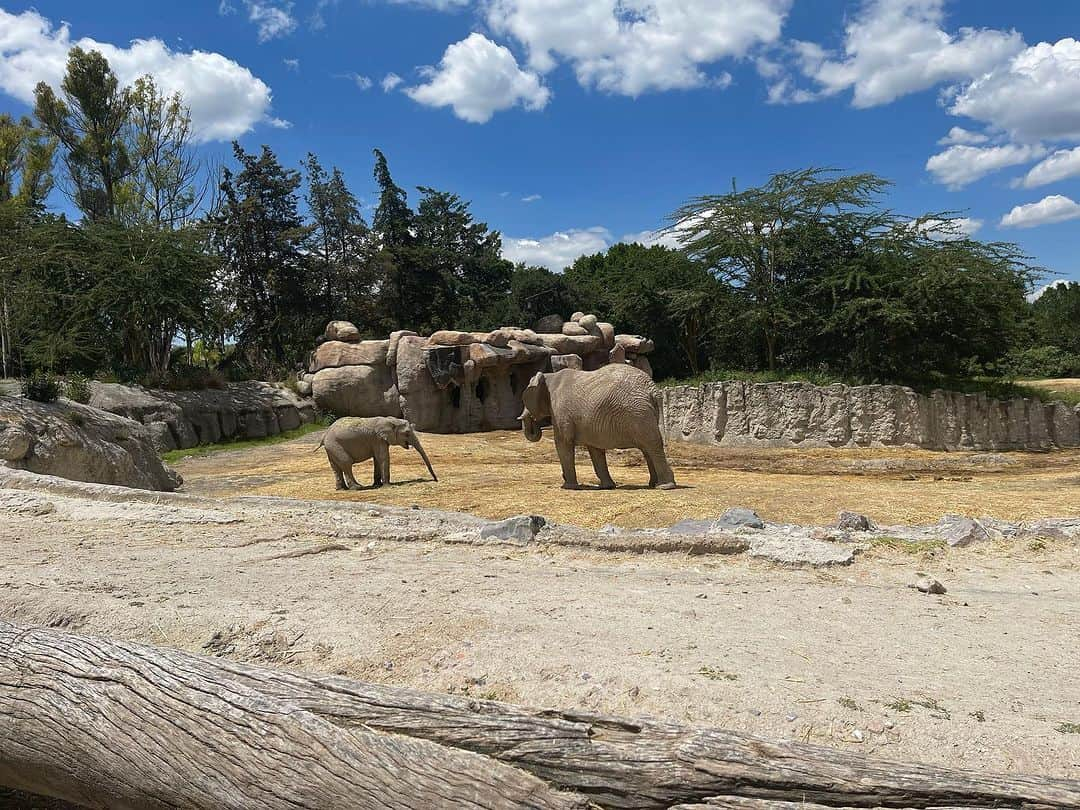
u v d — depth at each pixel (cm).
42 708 349
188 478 1970
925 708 376
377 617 547
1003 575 699
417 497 1405
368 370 3092
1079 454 2081
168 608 575
